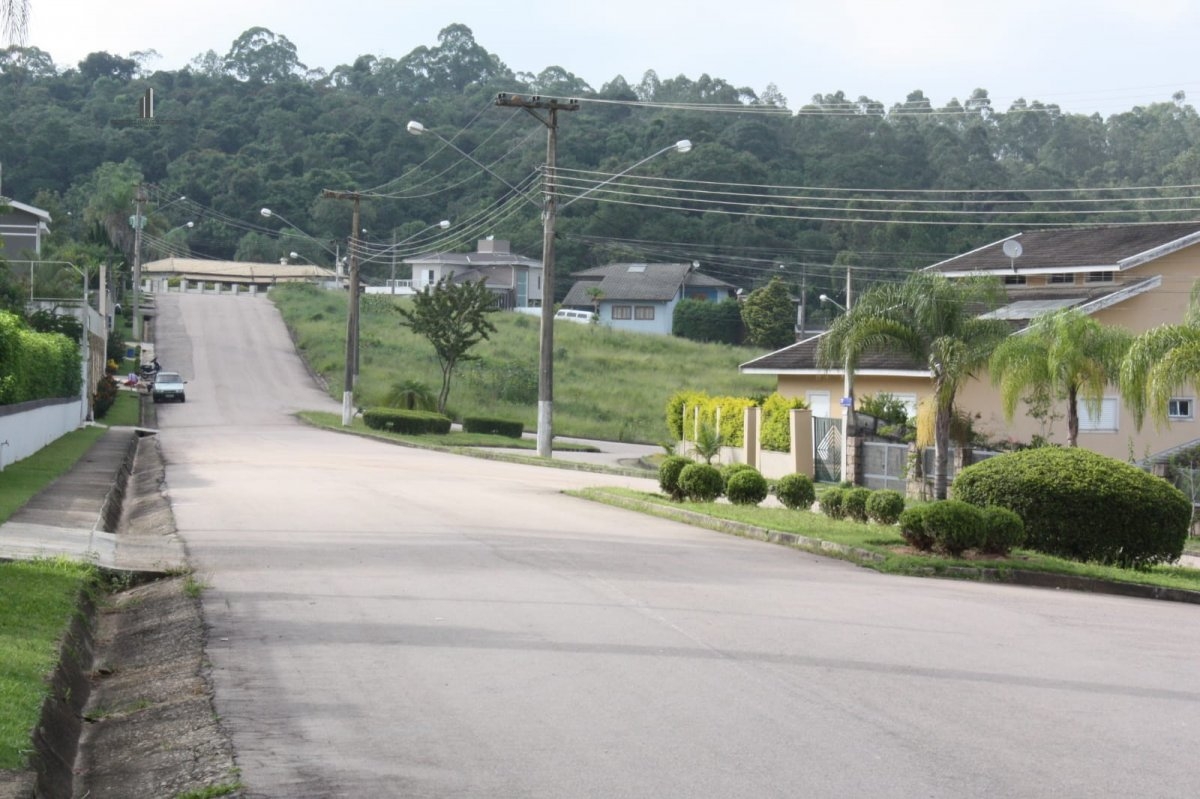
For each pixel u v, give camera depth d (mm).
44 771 6797
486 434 58719
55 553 14836
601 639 10633
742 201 105375
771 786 6656
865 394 42250
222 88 156500
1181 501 18641
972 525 17109
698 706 8391
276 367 85438
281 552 15992
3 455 26422
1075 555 18609
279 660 9750
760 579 14664
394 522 19625
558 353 88500
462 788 6602
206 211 136875
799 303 99312
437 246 124688
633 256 114312
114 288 92688
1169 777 6961
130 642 11219
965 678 9438
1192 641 11609
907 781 6770
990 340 29094
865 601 13234
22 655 9016
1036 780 6844
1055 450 19219
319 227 129125
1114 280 41406
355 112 146125
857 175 102688
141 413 62219
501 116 144125
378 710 8242
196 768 7031
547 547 17000
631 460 50312
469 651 10094
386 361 85000
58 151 136375
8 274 49812
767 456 41875
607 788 6609
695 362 90875
